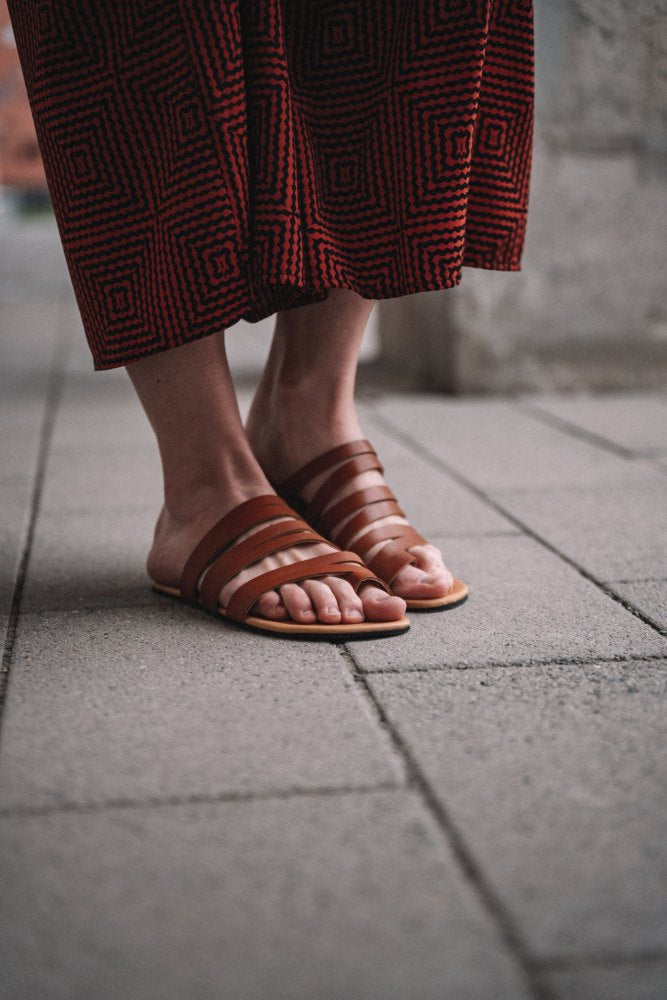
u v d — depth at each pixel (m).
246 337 4.70
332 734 1.04
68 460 2.37
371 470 1.49
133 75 1.20
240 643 1.29
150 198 1.24
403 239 1.32
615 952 0.72
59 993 0.69
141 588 1.52
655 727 1.06
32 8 1.23
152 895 0.79
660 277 3.29
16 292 6.86
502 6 1.37
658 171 3.21
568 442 2.59
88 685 1.17
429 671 1.21
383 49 1.28
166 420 1.38
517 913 0.76
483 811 0.90
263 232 1.23
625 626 1.36
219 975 0.71
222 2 1.15
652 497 2.04
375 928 0.75
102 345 1.31
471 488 2.13
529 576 1.57
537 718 1.08
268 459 1.54
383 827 0.88
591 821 0.88
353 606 1.31
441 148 1.30
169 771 0.97
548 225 3.21
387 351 3.92
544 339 3.30
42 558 1.66
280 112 1.21
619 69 3.12
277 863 0.83
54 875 0.81
